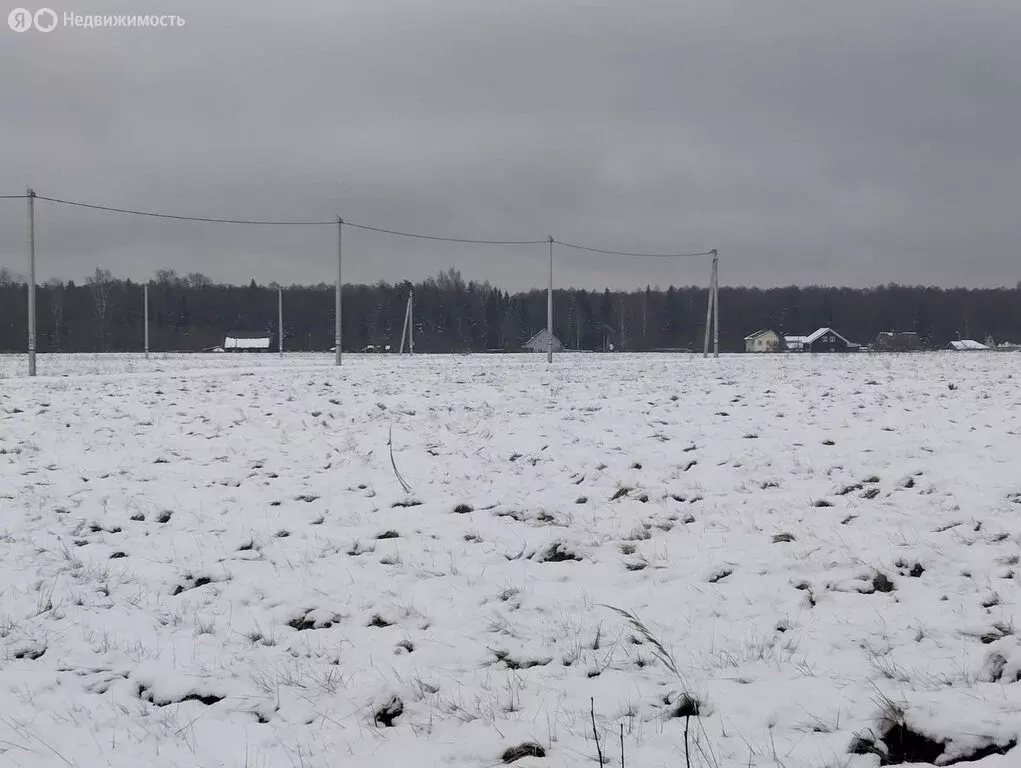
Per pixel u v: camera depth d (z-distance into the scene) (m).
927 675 6.14
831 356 56.44
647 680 6.35
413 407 21.44
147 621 7.94
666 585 8.62
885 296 145.00
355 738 5.63
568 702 6.04
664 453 15.02
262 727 5.82
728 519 10.85
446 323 146.50
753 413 19.38
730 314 147.50
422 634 7.52
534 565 9.41
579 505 11.86
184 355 94.25
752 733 5.41
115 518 11.37
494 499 12.11
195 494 12.62
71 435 17.11
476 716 5.88
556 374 34.16
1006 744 5.02
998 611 7.44
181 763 5.32
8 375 36.78
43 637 7.50
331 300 154.50
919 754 5.08
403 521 11.16
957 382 24.70
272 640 7.49
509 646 7.16
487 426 18.22
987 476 12.24
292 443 16.50
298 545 10.28
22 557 9.67
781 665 6.52
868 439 15.44
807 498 11.67
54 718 5.97
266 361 65.12
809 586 8.40
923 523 10.23
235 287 156.50
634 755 5.19
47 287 141.50
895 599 7.94
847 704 5.71
